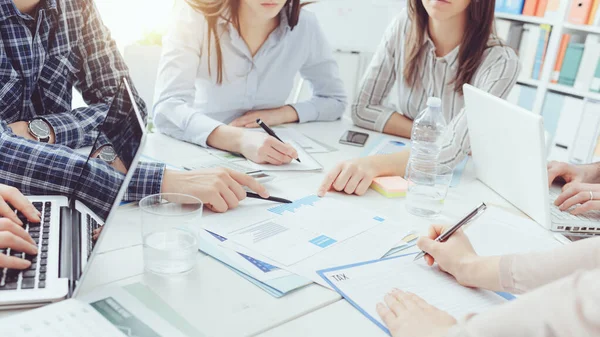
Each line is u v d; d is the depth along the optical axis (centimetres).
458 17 172
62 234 81
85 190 88
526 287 76
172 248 80
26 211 84
